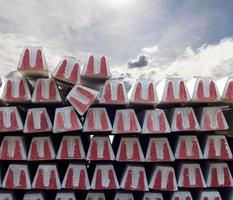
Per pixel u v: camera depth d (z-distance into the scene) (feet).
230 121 13.50
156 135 12.38
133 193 12.74
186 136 12.07
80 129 11.68
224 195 13.01
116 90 11.85
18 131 11.89
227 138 13.80
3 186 11.54
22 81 11.71
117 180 11.79
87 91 11.65
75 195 11.94
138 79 12.01
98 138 11.89
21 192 12.77
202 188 12.25
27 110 12.44
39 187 11.55
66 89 12.87
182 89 11.94
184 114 11.96
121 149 11.90
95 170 11.80
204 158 11.97
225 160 12.64
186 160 12.42
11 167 11.65
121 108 12.64
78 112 11.56
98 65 11.80
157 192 11.96
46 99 11.62
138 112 13.42
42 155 11.69
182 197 11.89
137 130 11.75
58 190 12.04
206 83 11.99
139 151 11.91
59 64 11.71
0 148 11.69
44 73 11.95
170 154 11.93
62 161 12.87
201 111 12.19
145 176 11.82
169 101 11.91
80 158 11.73
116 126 11.76
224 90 11.96
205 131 12.40
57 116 11.66
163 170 11.84
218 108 12.07
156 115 11.92
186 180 11.91
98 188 11.68
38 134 12.27
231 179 12.03
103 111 11.82
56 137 12.83
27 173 11.63
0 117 11.62
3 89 11.87
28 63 11.37
